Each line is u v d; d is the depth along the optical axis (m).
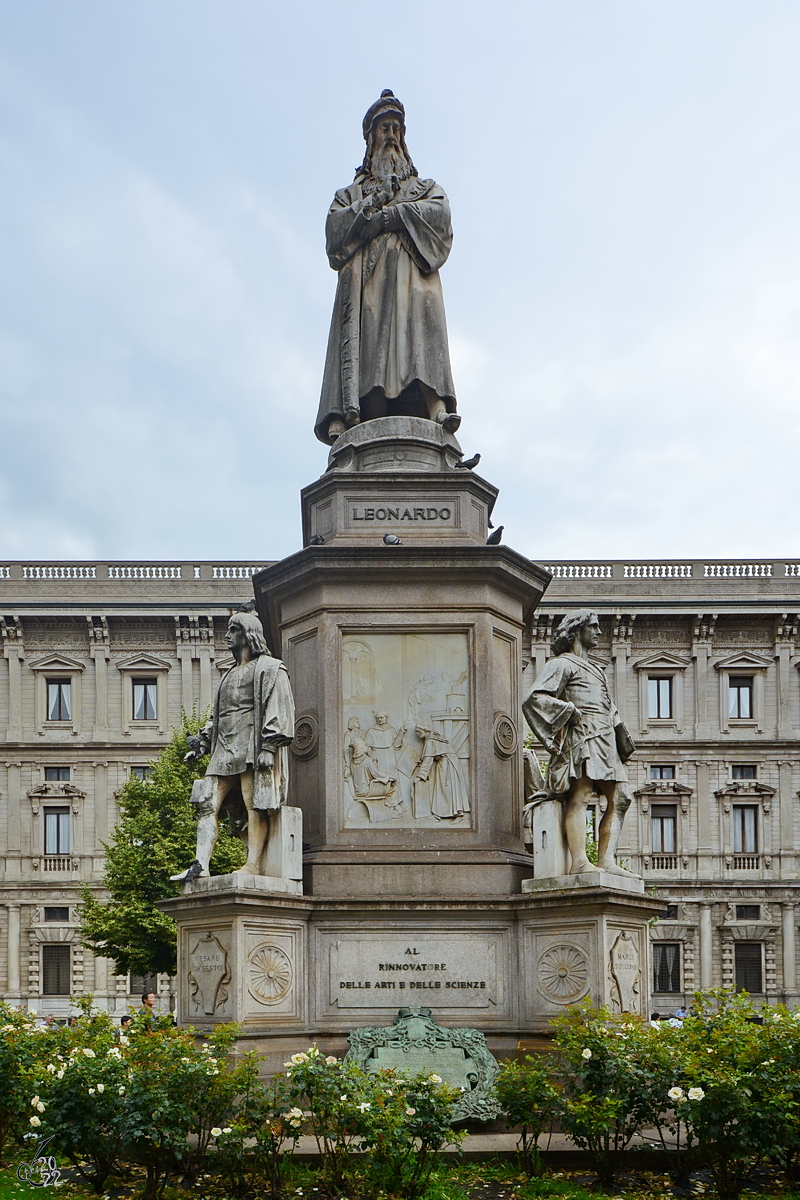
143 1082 7.11
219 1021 9.08
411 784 10.23
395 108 12.34
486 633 10.52
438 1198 6.89
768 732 49.91
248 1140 7.50
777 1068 7.12
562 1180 7.49
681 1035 7.68
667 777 49.75
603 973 8.99
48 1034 8.45
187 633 50.38
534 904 9.37
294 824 9.73
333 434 11.93
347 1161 7.07
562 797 9.72
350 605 10.51
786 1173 7.68
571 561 50.84
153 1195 7.15
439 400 11.89
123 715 49.94
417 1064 8.80
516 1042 9.36
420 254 11.96
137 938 32.16
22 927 48.12
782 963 48.09
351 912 9.60
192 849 32.38
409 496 11.05
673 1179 7.57
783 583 50.62
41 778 49.34
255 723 9.71
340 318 12.12
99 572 51.19
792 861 48.75
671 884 48.47
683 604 49.88
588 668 9.94
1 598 50.16
